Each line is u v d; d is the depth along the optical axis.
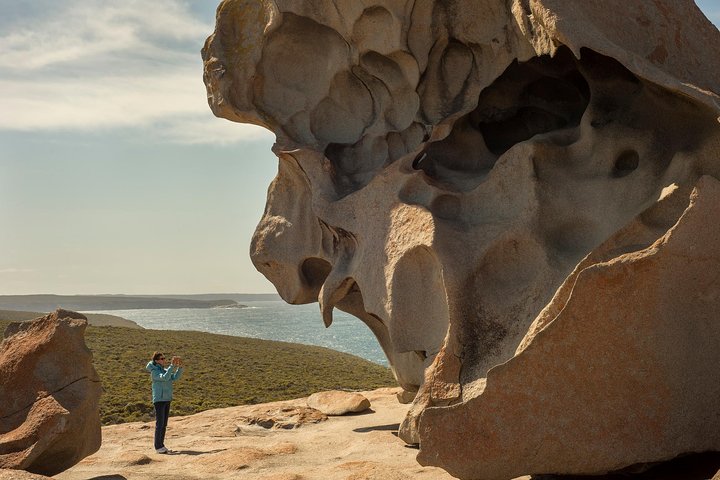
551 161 9.00
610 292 6.79
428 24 10.16
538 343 6.89
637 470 7.25
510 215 8.91
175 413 20.59
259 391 25.64
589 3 8.39
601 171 8.77
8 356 9.10
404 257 9.27
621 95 8.99
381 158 10.93
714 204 6.92
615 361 6.84
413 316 9.22
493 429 6.99
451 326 8.45
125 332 42.72
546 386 6.91
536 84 10.11
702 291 7.00
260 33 11.48
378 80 10.86
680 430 6.94
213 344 41.12
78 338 9.15
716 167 7.66
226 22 11.85
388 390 15.79
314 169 11.06
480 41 10.03
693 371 6.98
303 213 11.99
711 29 9.14
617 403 6.88
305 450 10.41
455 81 10.40
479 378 8.10
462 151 10.44
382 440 10.26
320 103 11.45
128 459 10.24
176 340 40.62
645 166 8.35
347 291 10.80
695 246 6.88
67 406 8.76
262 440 11.55
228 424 13.06
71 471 9.84
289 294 12.30
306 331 112.31
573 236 8.62
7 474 7.42
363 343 79.88
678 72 8.51
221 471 9.51
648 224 7.58
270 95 11.70
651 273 6.79
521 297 8.39
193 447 11.45
